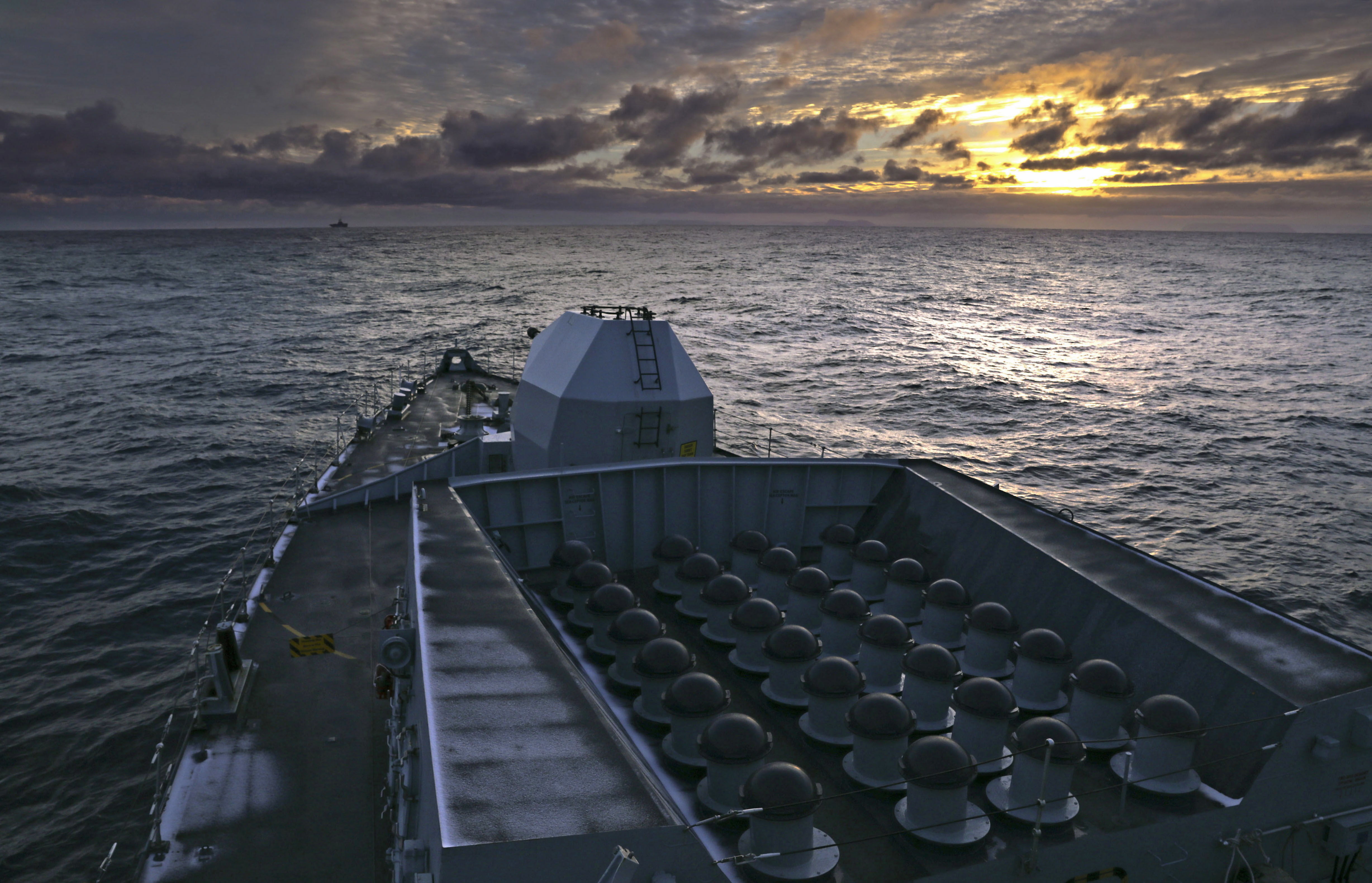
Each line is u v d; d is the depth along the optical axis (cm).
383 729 1090
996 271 19375
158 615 2491
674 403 1605
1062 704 1009
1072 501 3659
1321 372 6512
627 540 1498
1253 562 3042
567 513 1453
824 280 15888
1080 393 5781
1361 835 849
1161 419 5053
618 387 1578
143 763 1827
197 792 957
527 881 518
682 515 1527
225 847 875
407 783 730
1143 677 970
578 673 746
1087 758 915
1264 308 11294
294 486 3531
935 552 1380
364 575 1569
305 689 1177
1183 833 814
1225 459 4259
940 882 753
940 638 1159
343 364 6462
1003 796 834
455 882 505
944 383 6050
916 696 962
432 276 16288
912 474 1541
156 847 866
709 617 1199
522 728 645
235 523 3194
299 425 4650
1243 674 870
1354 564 3020
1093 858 791
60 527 3088
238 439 4309
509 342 7656
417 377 4462
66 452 4050
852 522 1597
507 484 1416
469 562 1010
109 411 4869
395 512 1895
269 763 1013
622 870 502
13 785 1756
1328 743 820
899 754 849
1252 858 842
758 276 16700
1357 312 10675
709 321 9362
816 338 8231
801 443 4516
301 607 1430
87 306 10200
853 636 1115
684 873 553
